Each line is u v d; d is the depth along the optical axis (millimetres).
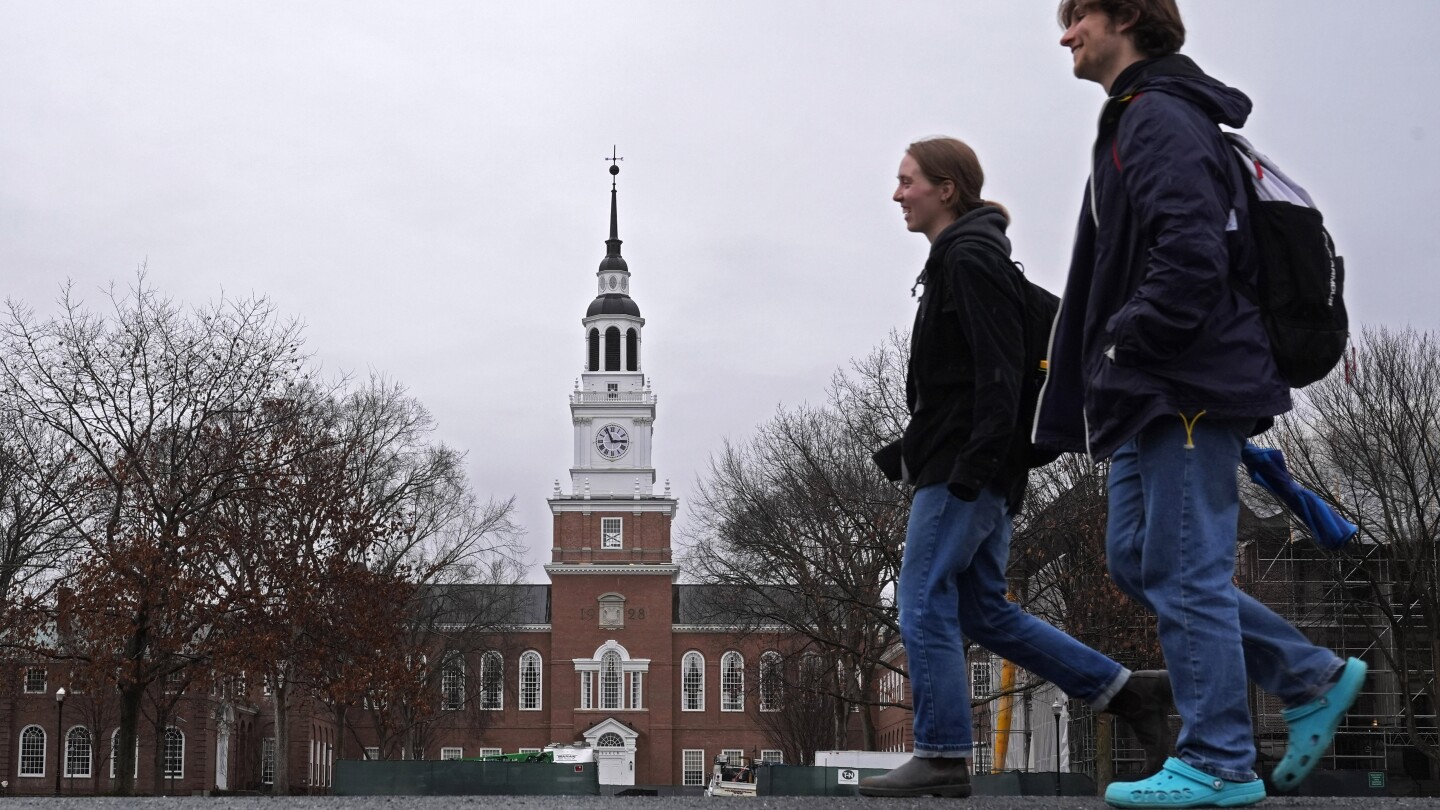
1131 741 46781
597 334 97875
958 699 5430
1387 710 44969
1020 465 5516
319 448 39500
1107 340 4367
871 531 35812
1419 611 42625
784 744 73688
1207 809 4301
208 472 36438
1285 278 4234
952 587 5461
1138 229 4340
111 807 4480
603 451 96750
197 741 69812
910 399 5652
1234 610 4320
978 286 5145
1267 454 4973
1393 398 34062
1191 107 4277
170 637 34438
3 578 36781
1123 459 4590
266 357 38000
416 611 54000
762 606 46031
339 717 57906
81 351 35844
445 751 94562
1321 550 37094
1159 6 4449
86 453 38812
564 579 95500
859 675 50250
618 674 94312
